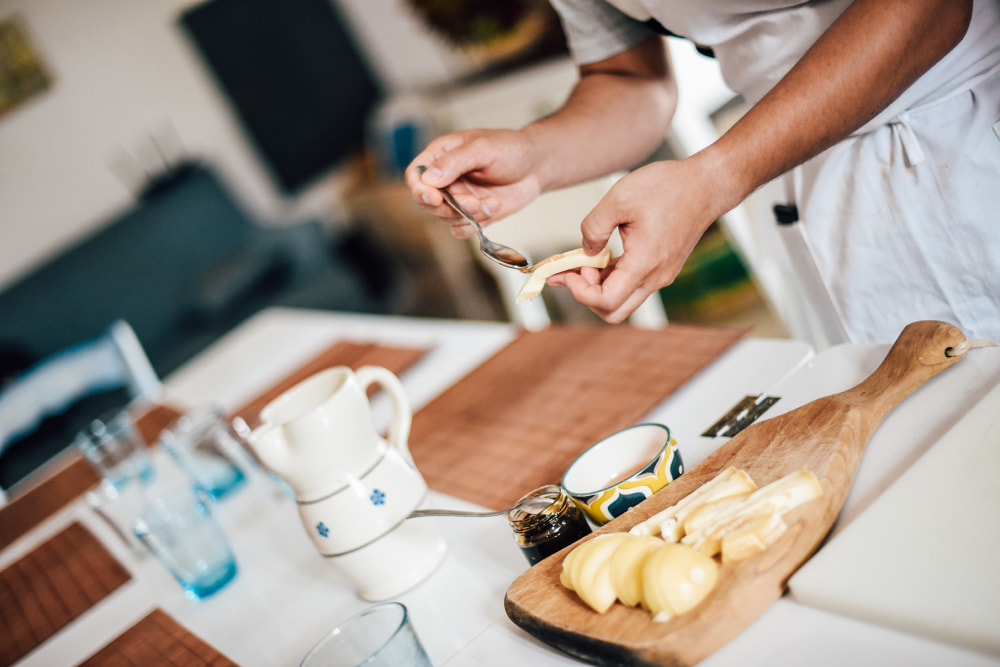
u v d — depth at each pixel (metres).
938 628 0.45
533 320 2.00
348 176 5.02
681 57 2.16
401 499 0.78
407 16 4.49
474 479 0.96
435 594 0.76
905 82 0.68
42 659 0.97
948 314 0.95
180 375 2.25
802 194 0.99
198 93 4.95
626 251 0.69
